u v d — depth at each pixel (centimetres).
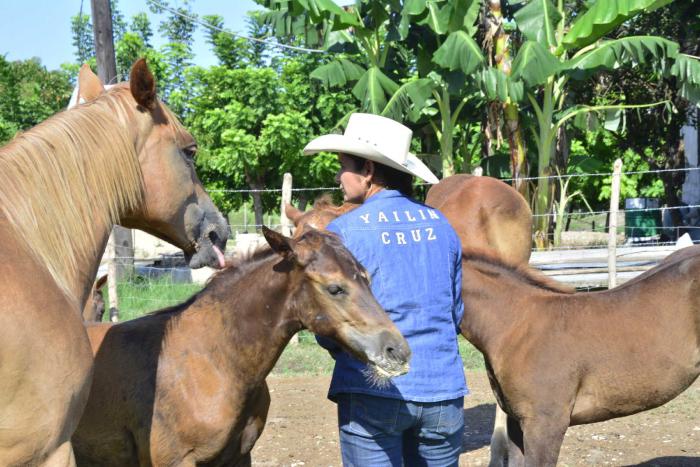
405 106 1201
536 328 408
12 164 259
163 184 305
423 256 293
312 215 386
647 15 1570
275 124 1734
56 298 240
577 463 512
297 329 309
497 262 427
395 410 281
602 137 2003
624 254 1011
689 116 1767
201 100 1931
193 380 316
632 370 398
